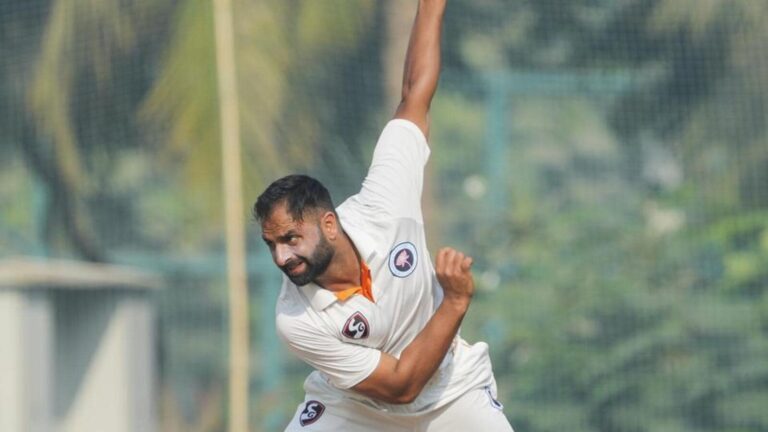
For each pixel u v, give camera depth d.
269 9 47.41
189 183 46.72
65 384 47.47
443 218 58.59
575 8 56.44
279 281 55.47
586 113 64.62
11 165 60.56
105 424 47.56
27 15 53.97
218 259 58.75
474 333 51.94
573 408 50.47
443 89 57.19
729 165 53.94
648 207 56.19
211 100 45.09
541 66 58.16
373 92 51.72
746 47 52.62
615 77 55.28
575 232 53.78
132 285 48.47
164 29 50.62
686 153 54.69
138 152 56.59
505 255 53.62
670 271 52.31
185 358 59.72
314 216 18.27
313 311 18.95
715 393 49.81
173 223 66.56
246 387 36.00
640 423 49.72
